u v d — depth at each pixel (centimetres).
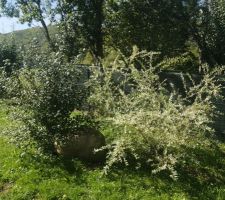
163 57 2777
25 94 1239
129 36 2897
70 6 3045
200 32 2734
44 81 1243
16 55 2891
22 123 1243
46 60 1277
